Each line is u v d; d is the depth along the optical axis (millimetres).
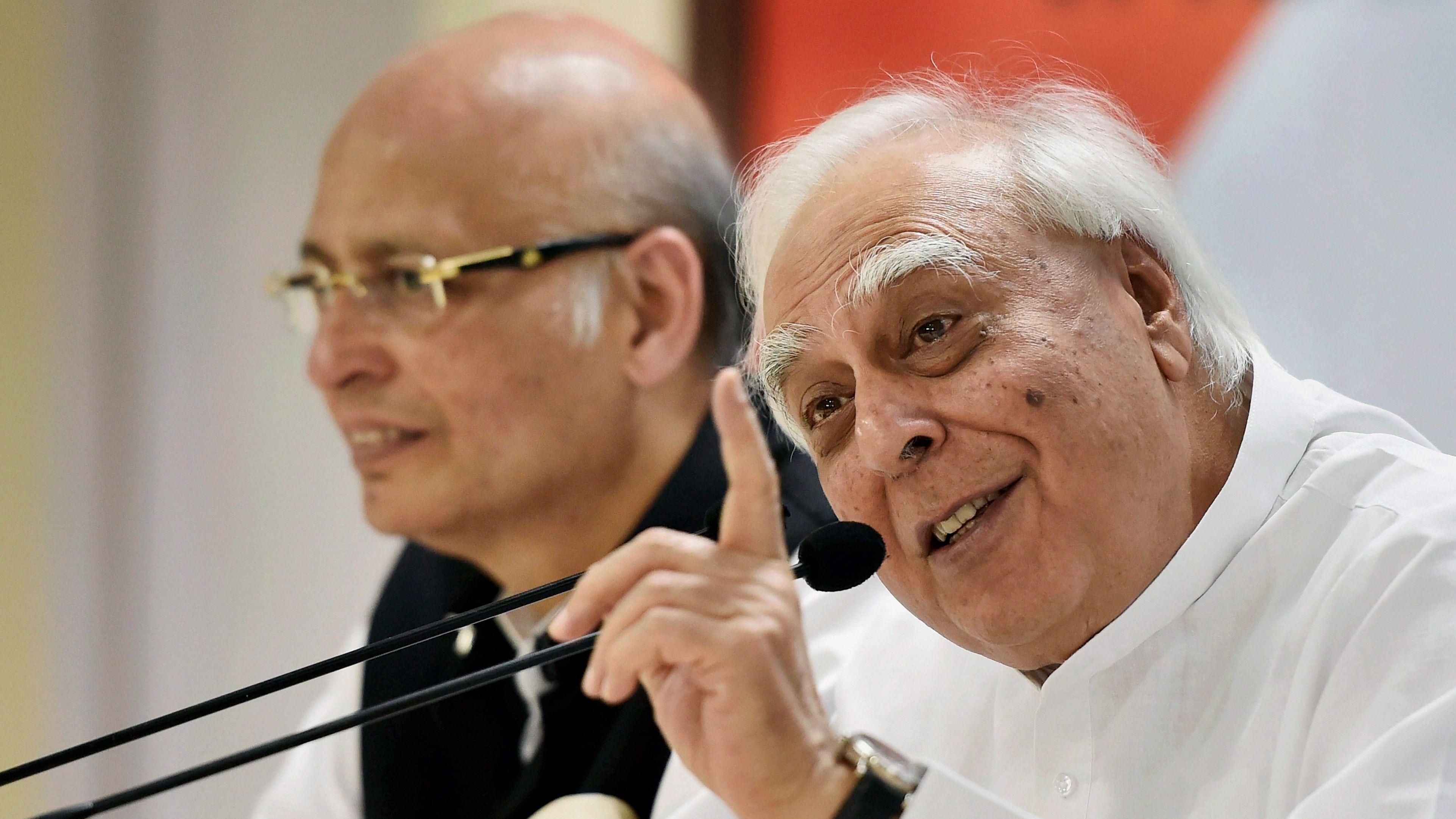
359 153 4320
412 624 4324
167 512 5062
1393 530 2256
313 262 4414
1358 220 3902
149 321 5141
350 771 4293
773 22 4523
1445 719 1968
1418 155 3852
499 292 4203
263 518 4969
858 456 2422
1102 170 2473
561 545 4227
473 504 4270
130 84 5203
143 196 5172
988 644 2379
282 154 5086
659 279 4262
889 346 2361
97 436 5129
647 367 4250
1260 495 2428
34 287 5191
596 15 4699
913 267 2342
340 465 4891
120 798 2016
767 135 4504
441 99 4270
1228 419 2502
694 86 4562
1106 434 2270
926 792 1987
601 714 3898
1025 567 2285
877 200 2473
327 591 4863
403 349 4273
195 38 5164
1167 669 2395
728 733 1975
